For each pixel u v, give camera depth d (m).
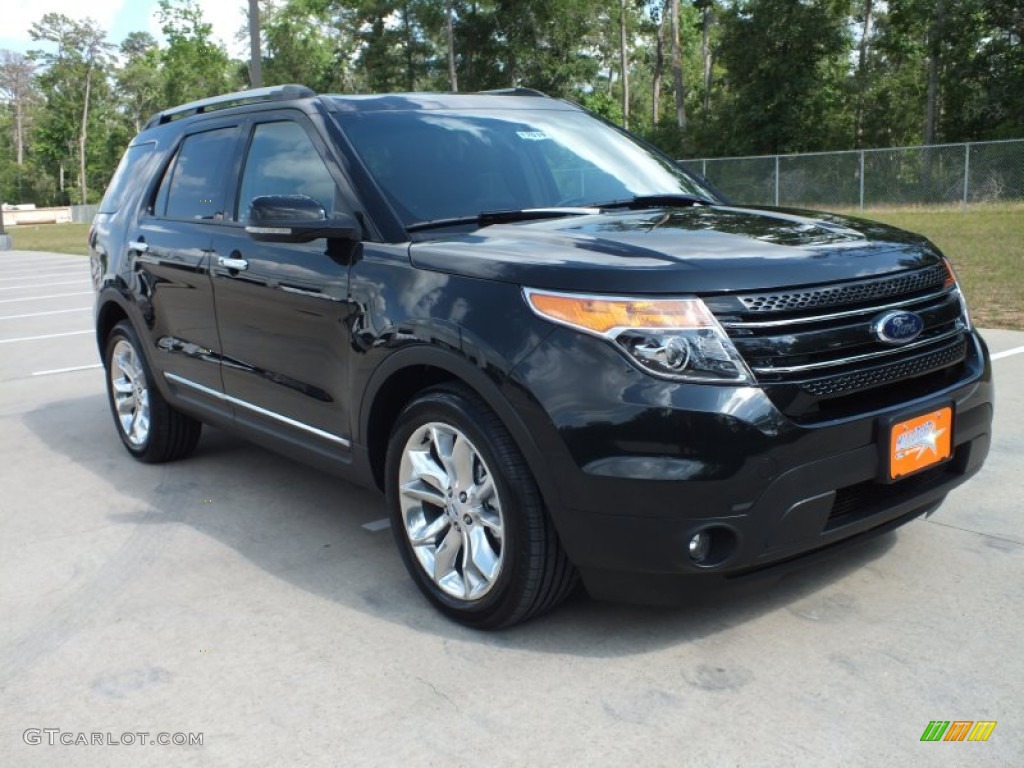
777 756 2.48
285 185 4.09
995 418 5.47
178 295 4.77
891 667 2.88
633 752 2.53
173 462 5.56
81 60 90.69
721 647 3.06
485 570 3.15
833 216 3.67
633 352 2.71
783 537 2.77
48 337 10.80
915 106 39.16
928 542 3.79
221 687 2.98
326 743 2.66
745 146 38.97
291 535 4.29
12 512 4.80
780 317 2.77
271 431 4.27
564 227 3.41
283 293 3.90
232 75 68.81
